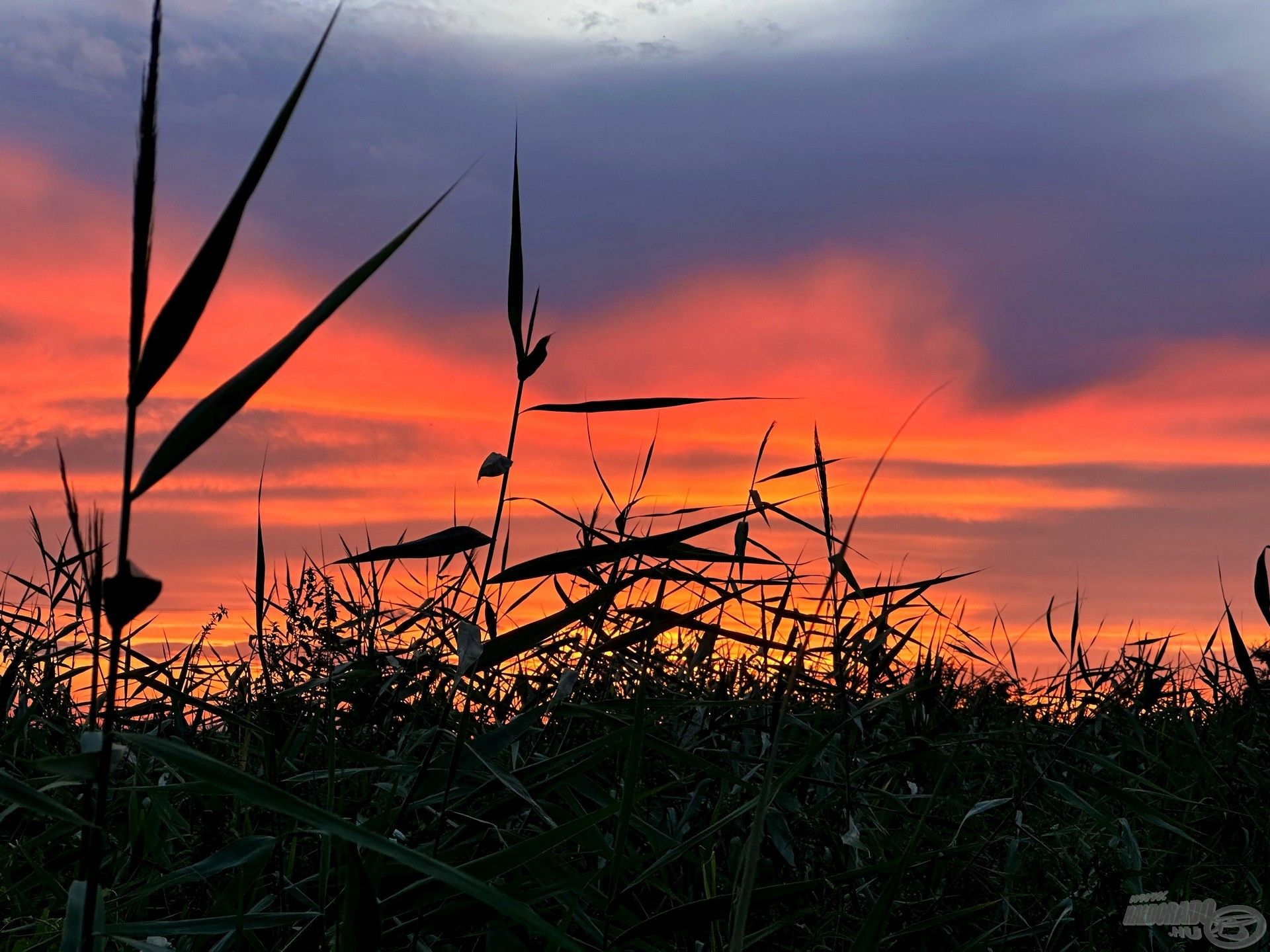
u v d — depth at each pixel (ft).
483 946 6.95
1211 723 11.18
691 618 5.72
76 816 3.34
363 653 8.92
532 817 7.33
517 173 5.52
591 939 5.85
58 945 6.09
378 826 5.58
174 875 6.01
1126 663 11.66
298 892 5.92
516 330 5.60
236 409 3.22
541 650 7.32
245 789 3.45
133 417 3.01
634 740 5.11
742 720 8.63
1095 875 7.24
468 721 5.82
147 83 2.97
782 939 7.22
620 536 7.29
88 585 3.16
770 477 6.77
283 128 3.08
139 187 2.95
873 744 9.02
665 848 6.47
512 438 5.67
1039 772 9.18
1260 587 7.80
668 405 5.60
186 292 2.99
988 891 7.95
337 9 3.20
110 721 3.28
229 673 9.00
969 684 11.21
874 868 5.72
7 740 8.00
